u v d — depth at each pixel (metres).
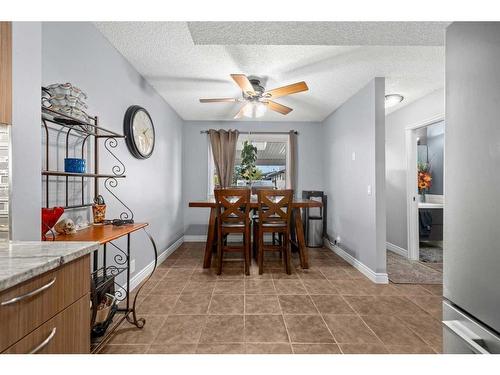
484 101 0.86
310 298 2.44
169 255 3.93
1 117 1.05
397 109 4.02
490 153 0.83
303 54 2.45
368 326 1.96
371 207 2.98
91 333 1.64
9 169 1.10
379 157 2.90
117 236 1.49
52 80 1.61
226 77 2.95
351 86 3.20
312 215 4.56
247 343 1.75
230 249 3.12
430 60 2.54
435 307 2.28
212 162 5.08
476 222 0.90
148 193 3.09
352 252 3.51
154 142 3.18
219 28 1.73
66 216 1.74
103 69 2.16
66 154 1.68
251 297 2.46
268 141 5.18
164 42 2.26
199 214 4.92
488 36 0.84
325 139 4.77
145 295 2.50
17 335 0.77
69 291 1.00
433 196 4.84
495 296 0.83
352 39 1.84
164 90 3.32
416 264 3.52
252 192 4.63
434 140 4.87
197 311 2.18
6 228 1.10
